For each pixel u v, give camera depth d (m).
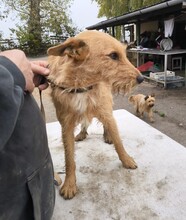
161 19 3.34
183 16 3.40
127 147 0.75
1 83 0.23
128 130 0.86
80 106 0.57
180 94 2.46
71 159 0.59
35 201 0.33
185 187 0.57
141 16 3.17
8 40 6.86
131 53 3.67
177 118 1.86
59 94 0.55
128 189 0.57
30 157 0.32
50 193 0.39
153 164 0.66
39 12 7.45
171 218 0.48
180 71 3.61
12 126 0.24
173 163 0.66
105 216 0.50
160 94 2.50
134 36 4.95
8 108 0.23
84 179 0.62
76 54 0.52
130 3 4.72
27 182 0.32
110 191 0.57
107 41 0.56
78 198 0.56
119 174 0.63
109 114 0.65
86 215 0.51
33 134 0.33
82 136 0.82
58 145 0.81
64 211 0.52
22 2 7.32
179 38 3.76
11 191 0.30
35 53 6.91
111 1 5.25
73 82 0.54
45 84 0.47
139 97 1.96
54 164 0.71
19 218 0.32
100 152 0.74
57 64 0.53
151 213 0.50
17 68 0.27
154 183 0.59
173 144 0.75
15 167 0.30
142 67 3.36
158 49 3.13
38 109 0.37
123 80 0.57
